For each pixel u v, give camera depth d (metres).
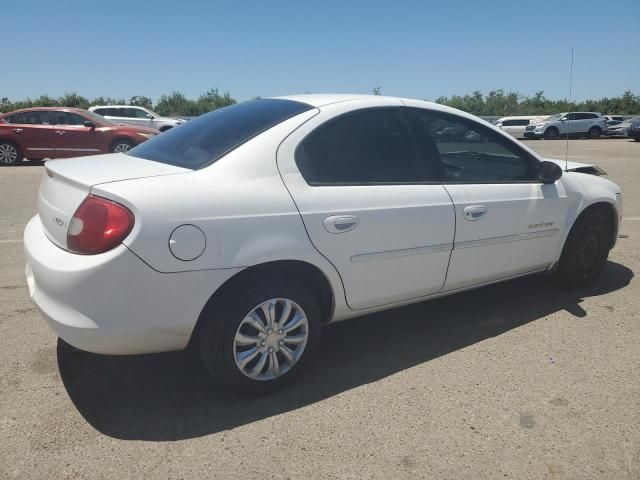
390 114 3.27
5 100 48.41
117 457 2.38
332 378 3.08
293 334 2.91
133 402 2.80
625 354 3.36
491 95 45.47
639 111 45.91
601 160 15.71
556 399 2.86
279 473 2.29
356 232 2.94
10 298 4.19
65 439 2.49
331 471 2.31
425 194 3.23
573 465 2.36
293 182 2.79
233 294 2.65
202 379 3.04
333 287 2.94
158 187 2.47
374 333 3.68
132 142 14.24
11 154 13.56
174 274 2.44
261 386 2.83
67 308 2.39
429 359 3.30
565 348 3.44
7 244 5.79
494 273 3.71
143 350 2.54
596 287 4.54
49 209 2.68
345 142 3.05
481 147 3.63
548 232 3.96
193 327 2.55
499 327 3.76
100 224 2.35
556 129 31.86
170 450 2.43
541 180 3.85
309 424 2.64
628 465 2.36
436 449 2.46
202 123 3.35
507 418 2.69
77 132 13.80
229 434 2.55
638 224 6.85
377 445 2.48
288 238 2.70
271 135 2.84
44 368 3.13
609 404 2.81
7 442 2.46
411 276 3.24
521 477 2.29
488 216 3.52
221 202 2.55
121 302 2.38
